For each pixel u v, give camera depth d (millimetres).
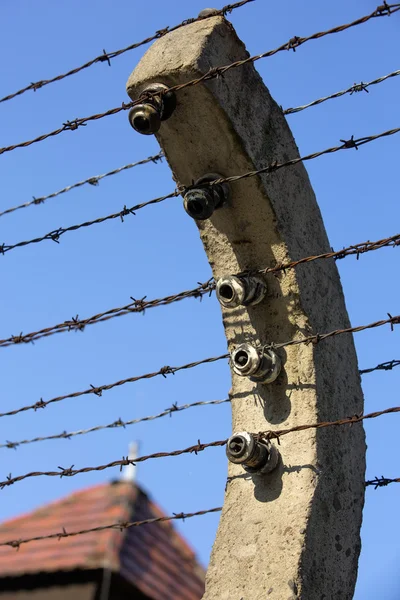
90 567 6238
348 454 4172
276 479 4047
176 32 4273
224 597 3896
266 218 4191
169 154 4281
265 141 4242
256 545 3941
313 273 4285
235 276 4188
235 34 4262
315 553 3875
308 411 4074
